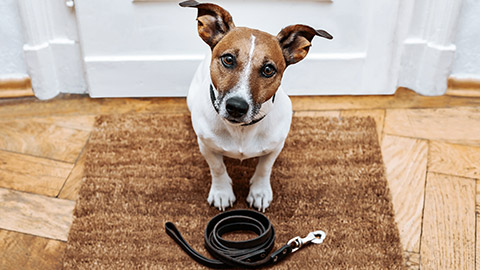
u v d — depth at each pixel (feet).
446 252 5.29
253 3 6.79
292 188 6.00
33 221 5.60
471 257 5.24
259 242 5.18
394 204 5.84
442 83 7.41
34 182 6.07
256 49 4.27
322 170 6.22
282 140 5.27
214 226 5.45
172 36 7.05
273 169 6.24
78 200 5.78
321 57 7.22
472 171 6.24
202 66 5.78
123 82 7.38
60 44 7.16
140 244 5.33
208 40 4.72
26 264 5.15
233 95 4.23
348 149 6.49
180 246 5.30
